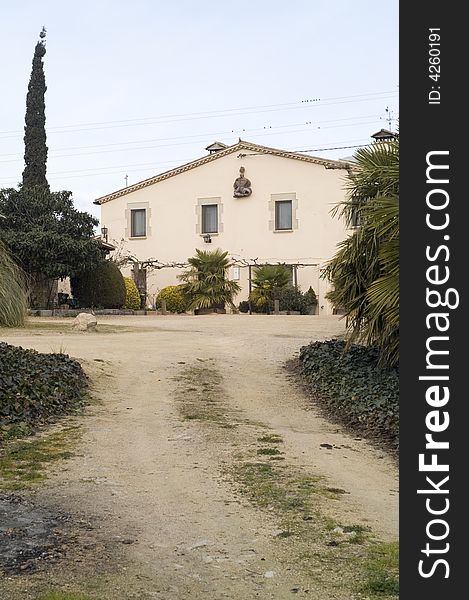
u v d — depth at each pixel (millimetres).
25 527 4730
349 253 10117
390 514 5094
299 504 5289
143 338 14891
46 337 14406
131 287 28875
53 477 5922
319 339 15070
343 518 4980
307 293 29828
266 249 31094
